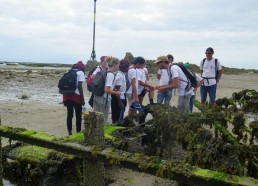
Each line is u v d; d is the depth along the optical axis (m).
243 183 2.11
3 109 13.23
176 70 8.15
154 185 5.44
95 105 7.90
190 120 5.45
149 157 2.62
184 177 2.36
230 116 5.68
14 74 40.16
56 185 5.08
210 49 10.62
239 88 27.34
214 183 2.22
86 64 31.28
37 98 17.78
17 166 5.34
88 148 2.94
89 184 3.01
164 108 6.73
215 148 4.32
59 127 10.12
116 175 5.83
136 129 6.59
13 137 3.49
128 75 8.95
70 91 8.23
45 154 5.30
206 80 10.80
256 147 4.39
